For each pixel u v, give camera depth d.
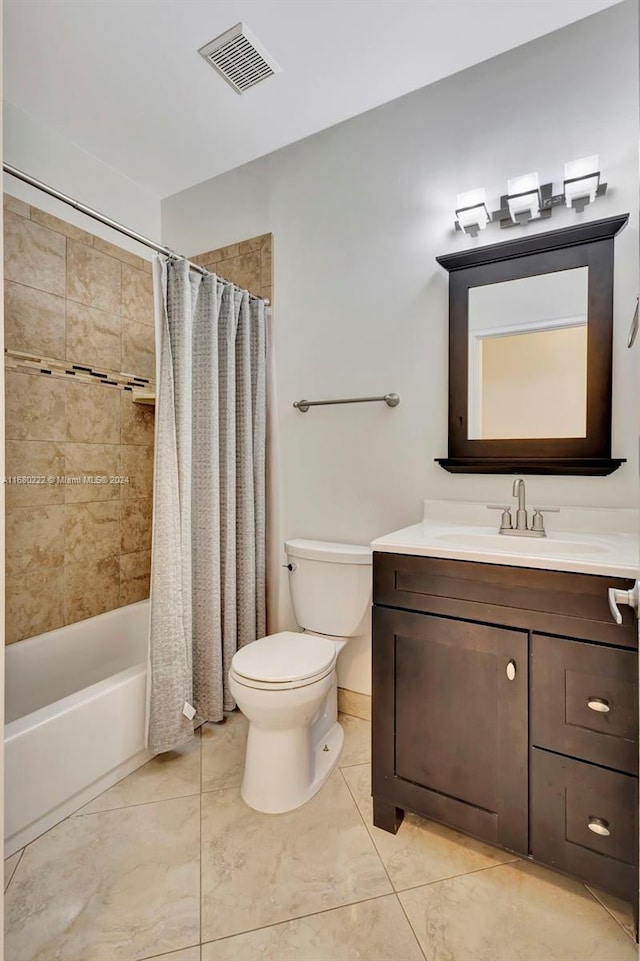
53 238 2.09
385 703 1.43
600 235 1.58
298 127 2.12
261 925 1.15
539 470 1.67
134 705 1.70
